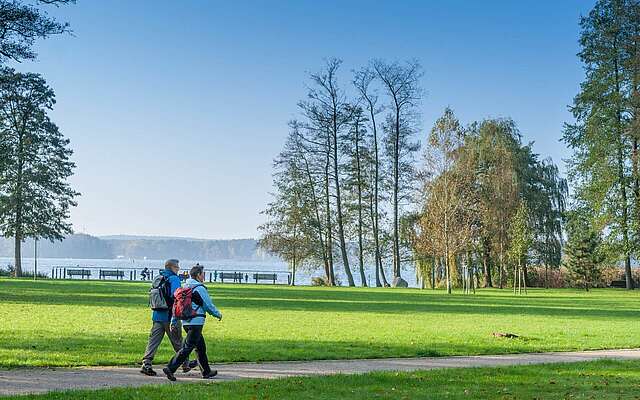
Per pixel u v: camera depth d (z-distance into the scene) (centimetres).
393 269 6375
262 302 3406
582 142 5484
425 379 1238
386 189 6412
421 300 3925
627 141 5259
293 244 6438
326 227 6531
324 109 6438
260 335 1925
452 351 1669
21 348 1550
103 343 1658
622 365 1464
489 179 5972
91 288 4444
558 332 2170
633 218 5266
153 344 1291
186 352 1230
